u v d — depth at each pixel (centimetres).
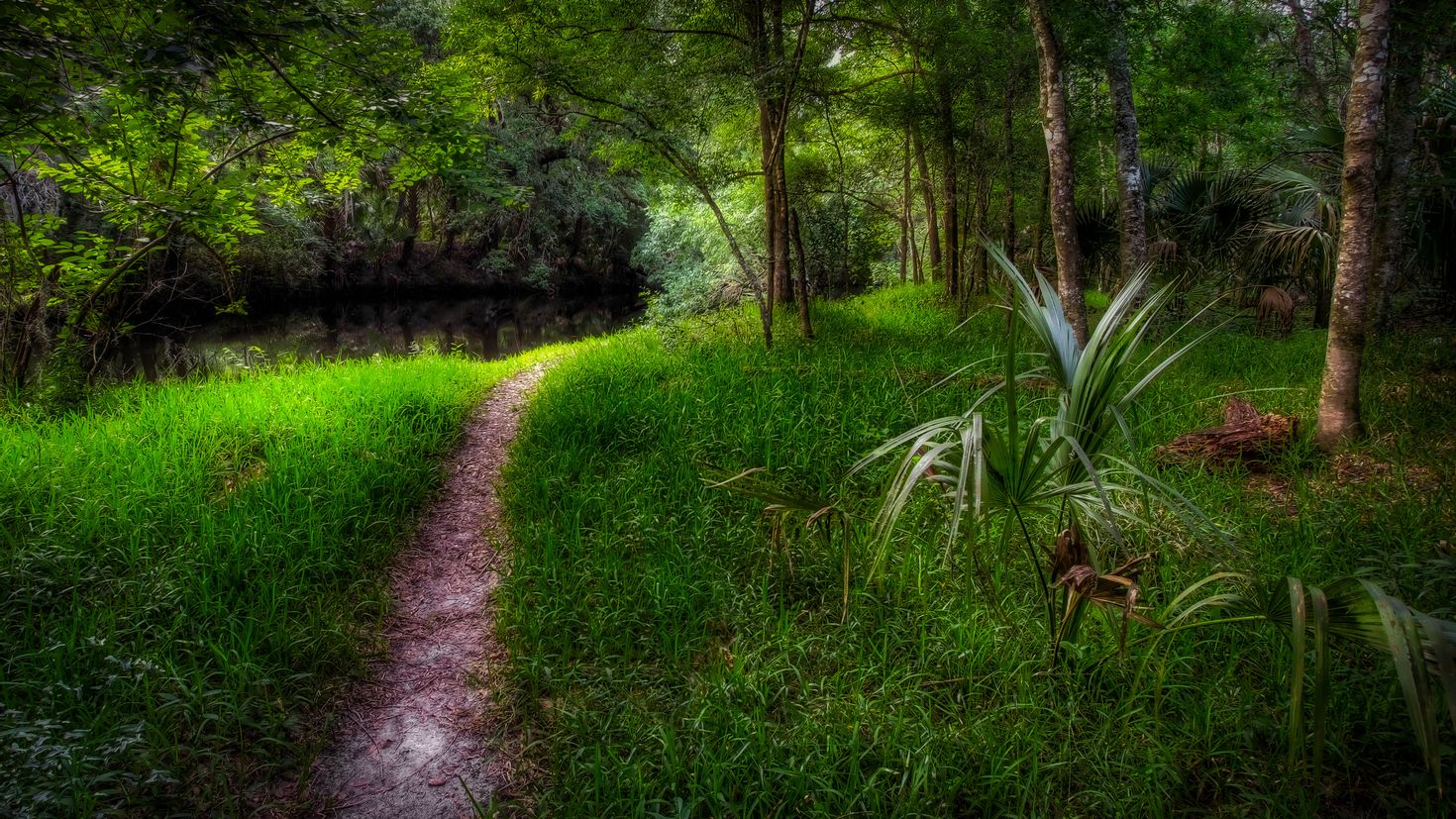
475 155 682
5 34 381
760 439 579
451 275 3072
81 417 692
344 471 539
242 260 1997
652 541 455
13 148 604
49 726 269
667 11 932
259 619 370
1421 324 868
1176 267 1006
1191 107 1094
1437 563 332
